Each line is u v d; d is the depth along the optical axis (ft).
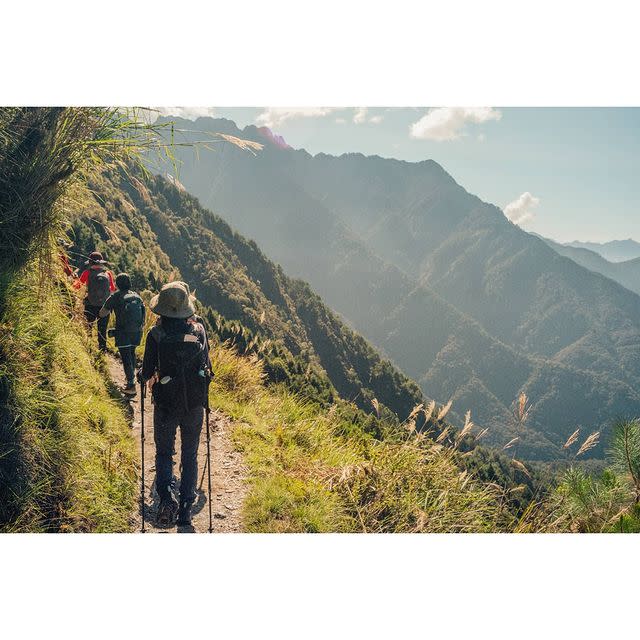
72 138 13.41
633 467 13.28
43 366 13.14
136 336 19.54
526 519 14.74
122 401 18.53
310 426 22.95
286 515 13.62
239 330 37.78
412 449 17.72
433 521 14.99
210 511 12.14
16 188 13.14
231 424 20.08
